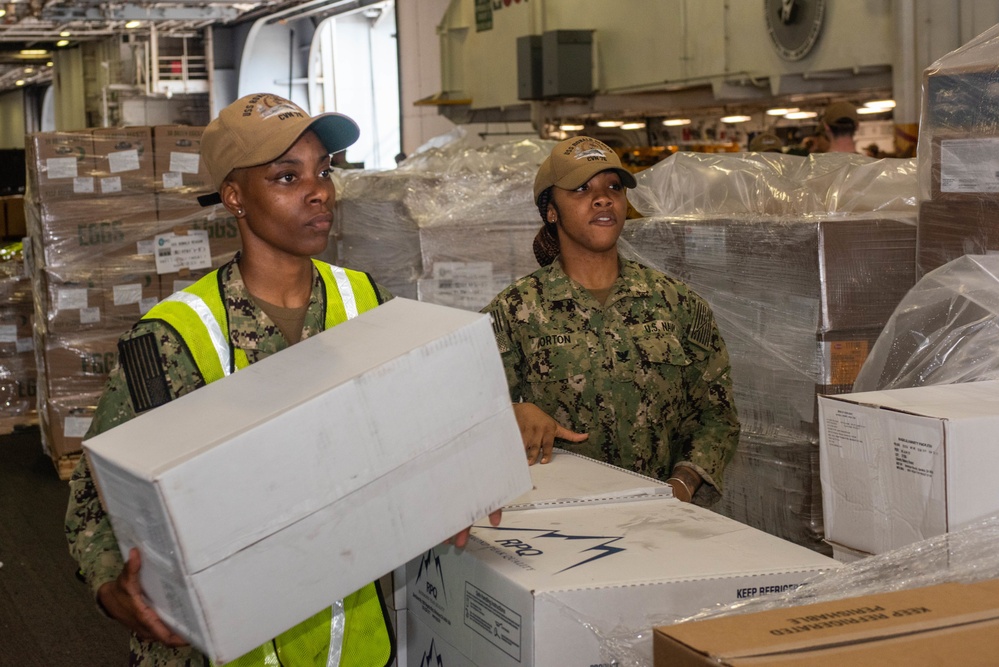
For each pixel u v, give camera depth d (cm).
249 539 94
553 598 99
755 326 211
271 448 95
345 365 104
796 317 200
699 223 224
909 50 552
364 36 1798
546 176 188
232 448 93
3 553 375
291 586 97
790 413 204
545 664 99
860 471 115
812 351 197
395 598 133
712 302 222
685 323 188
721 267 218
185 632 98
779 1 646
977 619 81
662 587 102
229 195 130
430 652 125
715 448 183
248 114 125
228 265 135
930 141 156
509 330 188
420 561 126
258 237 131
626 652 94
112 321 458
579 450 184
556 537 118
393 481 101
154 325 126
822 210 223
